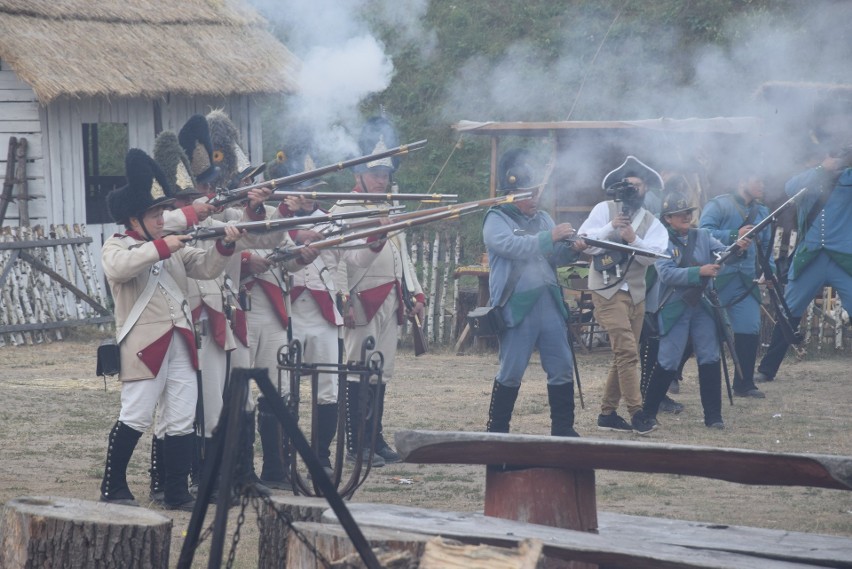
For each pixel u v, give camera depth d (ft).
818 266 86.22
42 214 129.49
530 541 28.91
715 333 72.79
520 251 61.87
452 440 37.60
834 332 106.93
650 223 69.87
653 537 38.60
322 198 54.49
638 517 42.24
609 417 72.13
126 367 50.03
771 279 84.89
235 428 26.89
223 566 41.88
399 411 78.69
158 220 50.24
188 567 28.89
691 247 73.05
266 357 57.72
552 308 63.67
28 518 35.09
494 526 35.40
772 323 106.73
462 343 110.52
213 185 55.72
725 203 83.10
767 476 35.17
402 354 109.40
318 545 32.65
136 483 57.62
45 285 117.80
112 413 77.61
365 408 45.96
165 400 51.37
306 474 58.80
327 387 59.11
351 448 63.21
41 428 71.87
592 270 70.54
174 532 47.37
